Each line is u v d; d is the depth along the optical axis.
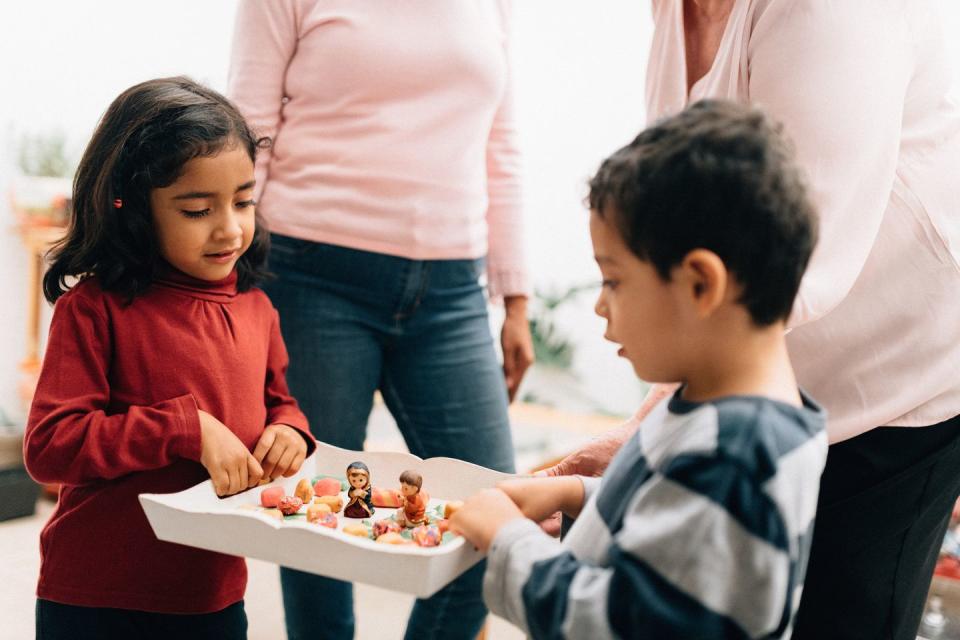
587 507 0.87
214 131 1.10
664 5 1.22
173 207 1.10
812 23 1.00
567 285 3.54
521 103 3.42
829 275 1.01
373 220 1.50
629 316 0.80
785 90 1.01
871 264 1.10
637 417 1.13
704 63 1.21
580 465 1.10
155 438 1.07
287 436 1.22
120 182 1.11
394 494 1.18
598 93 3.31
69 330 1.11
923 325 1.09
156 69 2.98
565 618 0.77
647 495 0.76
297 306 1.53
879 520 1.11
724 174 0.75
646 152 0.78
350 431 1.57
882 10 1.02
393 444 3.04
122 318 1.13
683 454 0.75
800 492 0.74
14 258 2.76
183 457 1.11
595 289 3.49
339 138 1.50
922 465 1.09
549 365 3.61
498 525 0.87
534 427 3.37
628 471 0.82
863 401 1.10
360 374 1.56
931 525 1.12
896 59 1.02
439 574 0.90
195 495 1.08
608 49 3.27
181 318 1.16
